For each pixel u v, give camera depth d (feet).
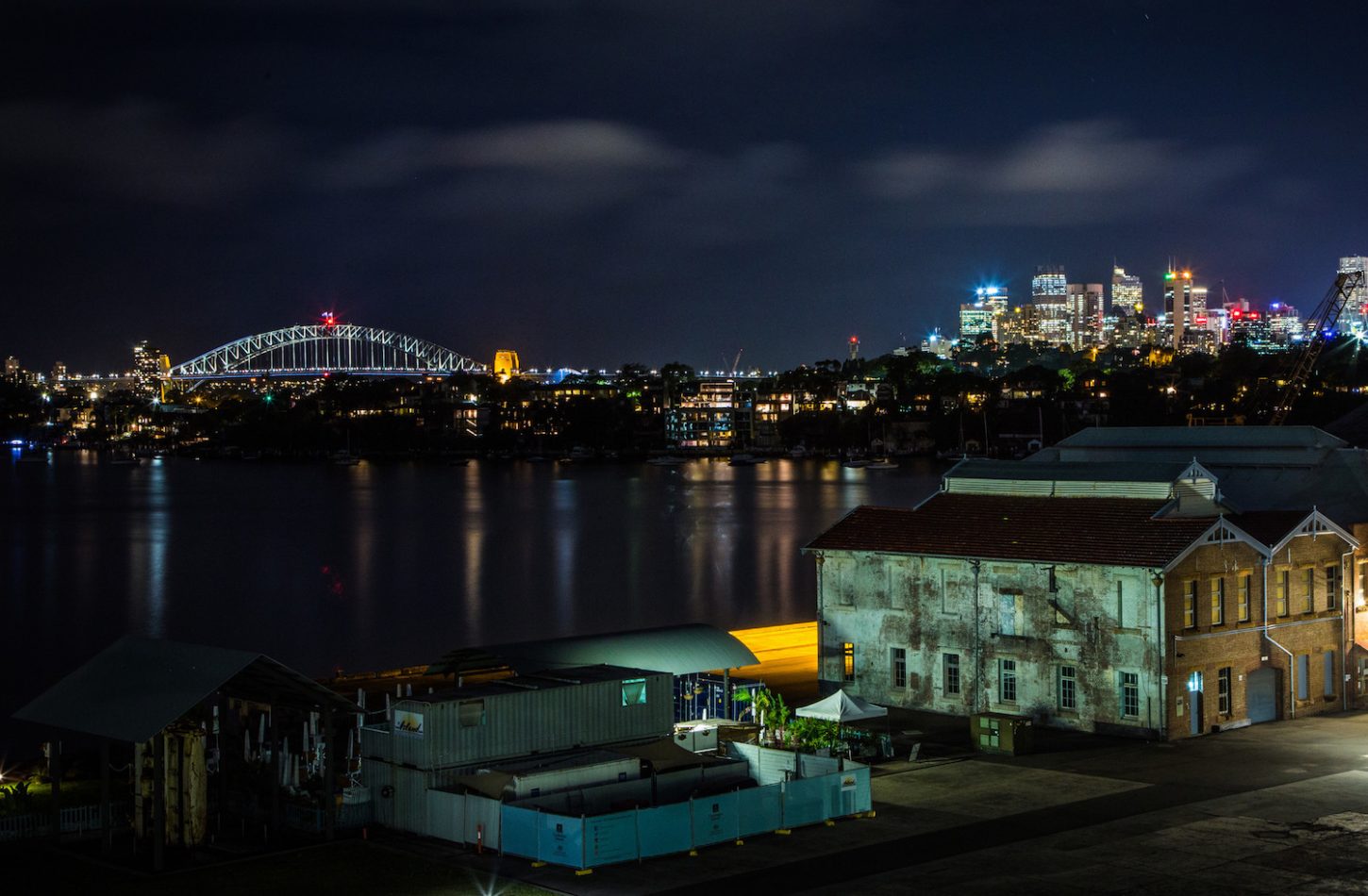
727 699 207.21
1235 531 198.29
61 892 128.67
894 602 216.95
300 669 354.13
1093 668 195.42
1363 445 294.66
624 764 150.00
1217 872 129.90
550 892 126.21
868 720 205.87
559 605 476.13
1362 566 221.25
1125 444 270.67
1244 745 186.50
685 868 133.28
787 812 146.10
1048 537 204.23
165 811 145.28
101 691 146.00
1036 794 160.66
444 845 142.51
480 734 149.59
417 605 479.82
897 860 135.03
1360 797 157.38
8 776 181.47
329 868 134.92
